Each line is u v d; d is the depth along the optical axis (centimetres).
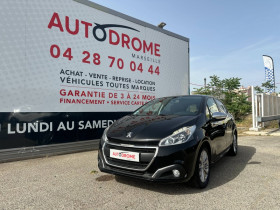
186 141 305
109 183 353
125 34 684
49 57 526
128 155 307
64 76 550
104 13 632
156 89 782
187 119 349
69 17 561
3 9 466
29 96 497
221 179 376
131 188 332
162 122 344
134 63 710
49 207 273
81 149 579
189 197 301
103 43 630
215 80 1652
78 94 576
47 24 523
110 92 645
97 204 281
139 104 725
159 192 317
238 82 1614
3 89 465
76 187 337
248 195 308
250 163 482
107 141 337
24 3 491
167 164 289
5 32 468
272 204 281
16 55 480
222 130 435
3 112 465
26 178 377
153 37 772
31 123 500
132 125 350
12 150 474
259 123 1284
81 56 582
